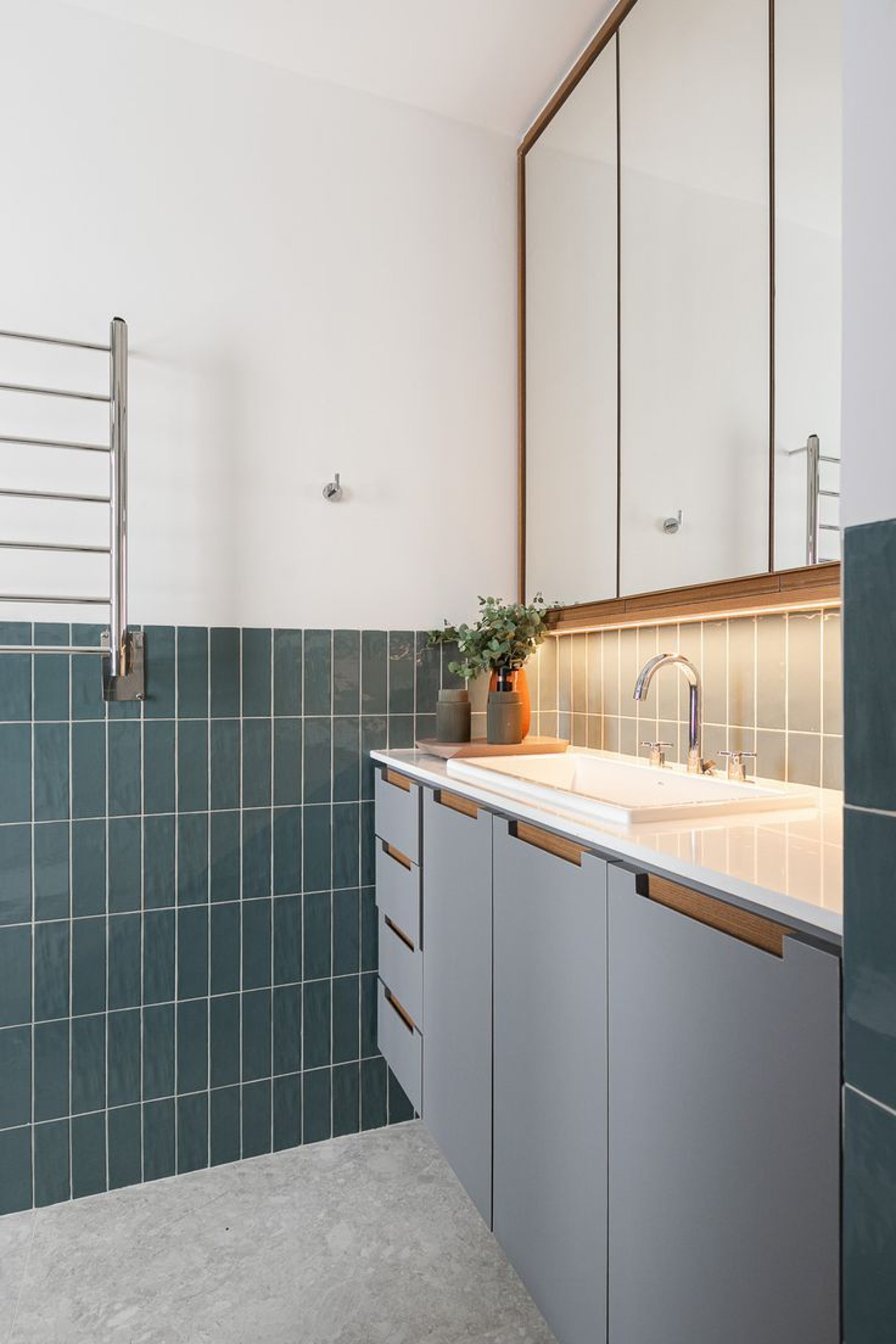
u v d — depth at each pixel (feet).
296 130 6.98
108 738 6.26
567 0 6.30
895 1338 2.22
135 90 6.43
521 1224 4.47
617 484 6.45
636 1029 3.45
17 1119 5.99
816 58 4.60
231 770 6.65
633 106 6.24
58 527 6.15
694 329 5.62
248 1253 5.43
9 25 6.08
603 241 6.63
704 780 5.28
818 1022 2.52
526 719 6.95
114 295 6.33
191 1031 6.50
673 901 3.31
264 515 6.80
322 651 6.97
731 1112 2.89
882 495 2.36
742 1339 2.81
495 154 7.80
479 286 7.72
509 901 4.62
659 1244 3.27
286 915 6.82
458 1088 5.31
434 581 7.46
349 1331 4.75
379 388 7.26
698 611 5.56
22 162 6.08
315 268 7.02
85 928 6.20
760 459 5.03
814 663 5.08
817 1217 2.51
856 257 2.47
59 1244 5.55
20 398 6.03
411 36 6.61
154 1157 6.36
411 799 6.16
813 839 3.59
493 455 7.76
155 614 6.42
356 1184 6.26
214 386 6.64
